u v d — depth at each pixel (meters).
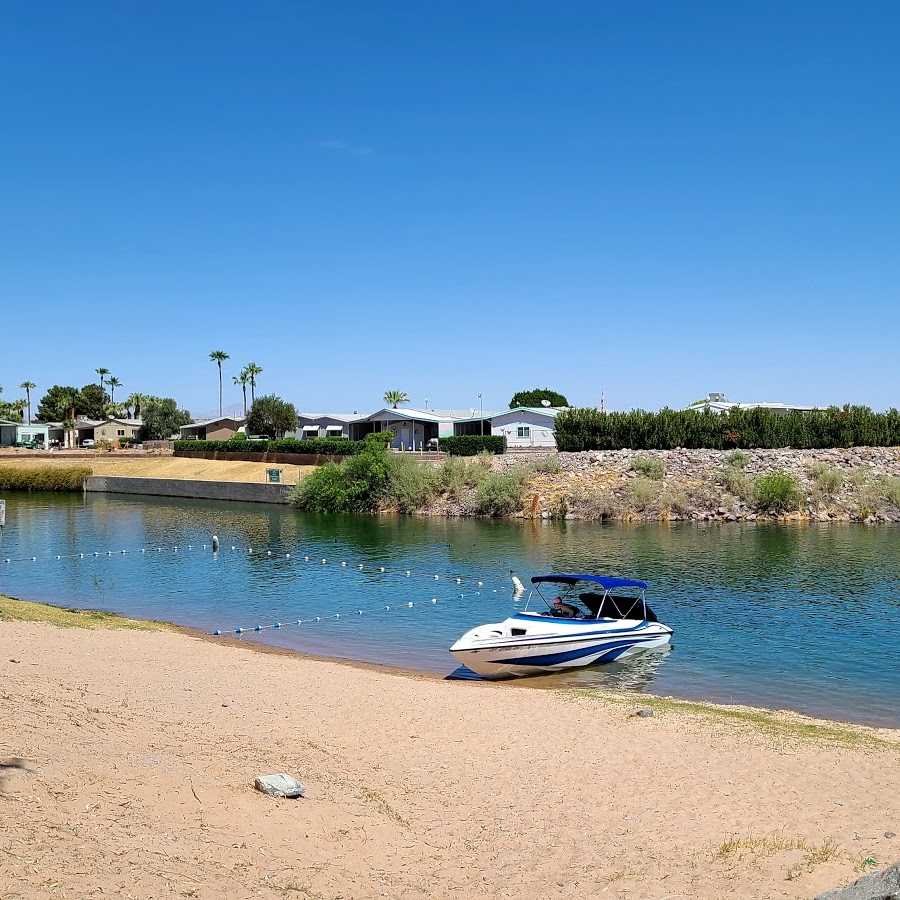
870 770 14.03
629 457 70.31
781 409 98.56
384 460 68.44
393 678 21.00
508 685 21.38
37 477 88.94
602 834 11.19
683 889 9.45
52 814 8.63
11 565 42.47
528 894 9.30
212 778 11.28
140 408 182.12
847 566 39.34
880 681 21.56
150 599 33.69
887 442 74.31
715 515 58.62
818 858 10.30
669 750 15.02
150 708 15.20
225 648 23.58
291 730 15.12
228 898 7.75
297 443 93.12
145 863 7.98
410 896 8.89
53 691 14.82
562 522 58.53
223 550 46.97
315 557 44.16
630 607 26.23
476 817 11.70
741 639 25.91
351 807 11.28
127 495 85.38
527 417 94.88
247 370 165.50
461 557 43.47
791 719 18.06
